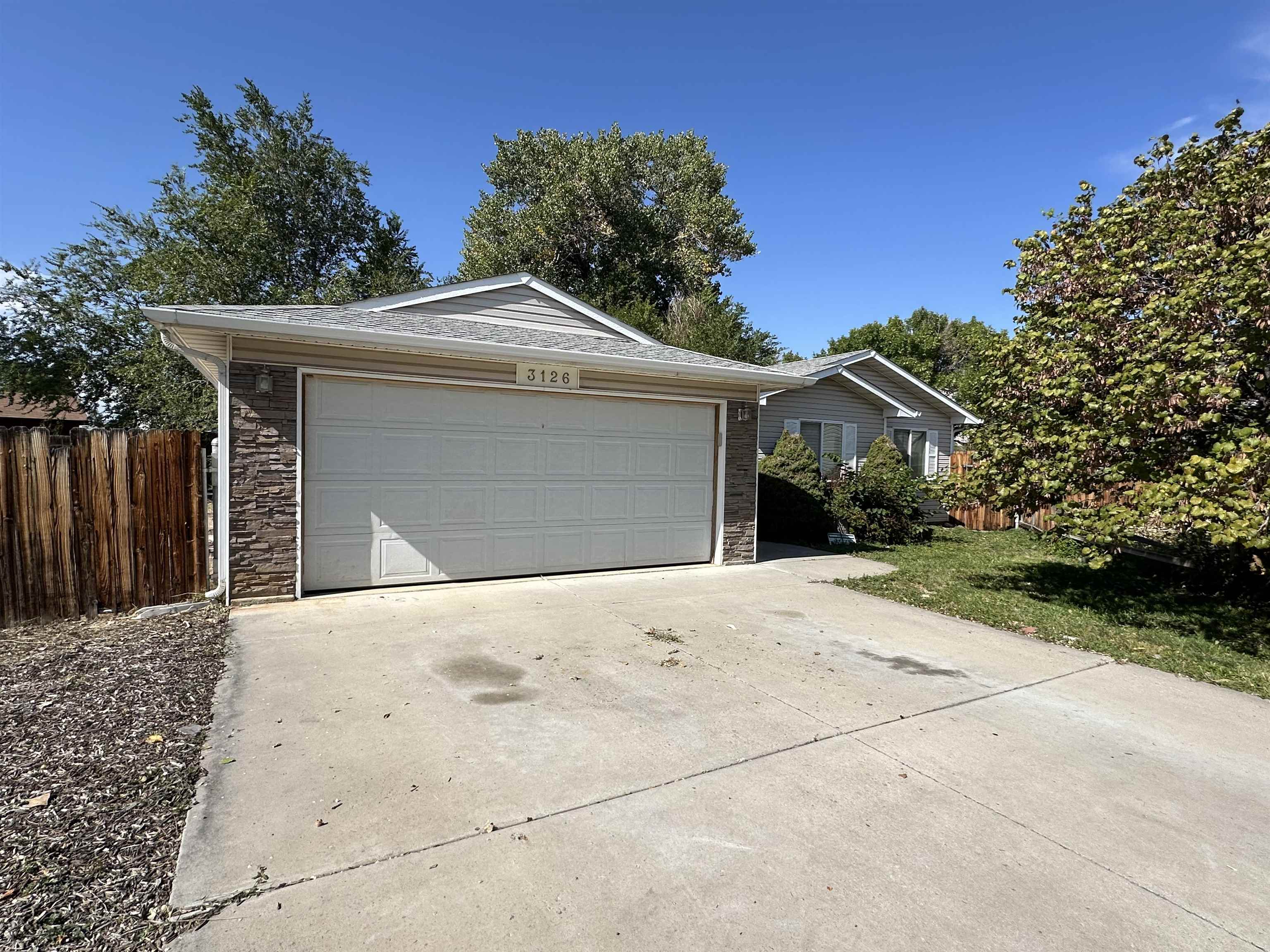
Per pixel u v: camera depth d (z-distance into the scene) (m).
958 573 9.40
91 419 23.12
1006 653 5.63
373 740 3.54
